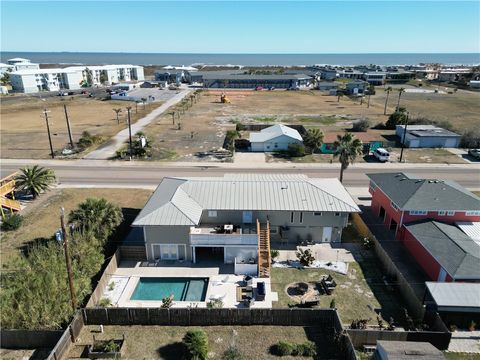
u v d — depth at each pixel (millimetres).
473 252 33656
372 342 27250
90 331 28922
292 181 44000
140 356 26531
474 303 28328
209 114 114938
